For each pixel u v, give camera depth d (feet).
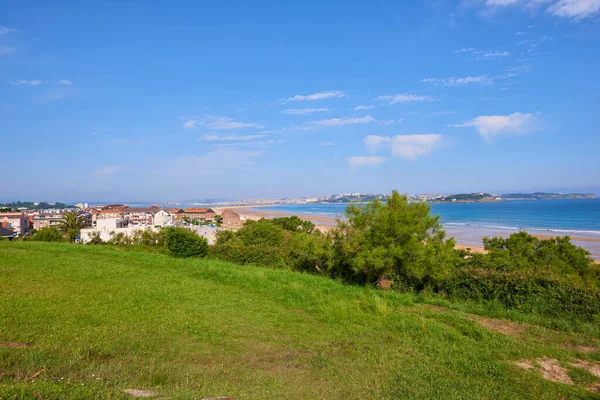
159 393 18.02
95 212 346.74
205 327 30.63
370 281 54.29
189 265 65.51
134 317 31.58
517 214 449.89
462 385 22.18
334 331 32.37
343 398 20.29
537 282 39.34
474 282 43.34
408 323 33.99
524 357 27.17
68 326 27.94
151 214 378.53
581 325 33.76
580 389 22.09
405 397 20.57
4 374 18.65
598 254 151.02
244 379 21.76
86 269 54.70
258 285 49.52
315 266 65.46
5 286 39.68
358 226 53.98
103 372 20.31
